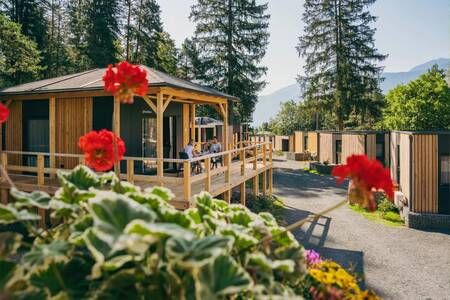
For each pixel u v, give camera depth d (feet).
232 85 92.07
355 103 96.37
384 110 99.14
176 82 34.50
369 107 96.58
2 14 77.71
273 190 59.77
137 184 32.96
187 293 6.79
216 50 94.94
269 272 7.71
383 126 106.63
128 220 6.72
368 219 40.22
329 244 30.99
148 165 41.14
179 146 45.98
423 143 37.37
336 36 100.22
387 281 23.18
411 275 24.18
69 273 7.59
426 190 37.35
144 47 116.88
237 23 94.17
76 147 38.11
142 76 9.39
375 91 98.43
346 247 30.19
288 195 55.26
